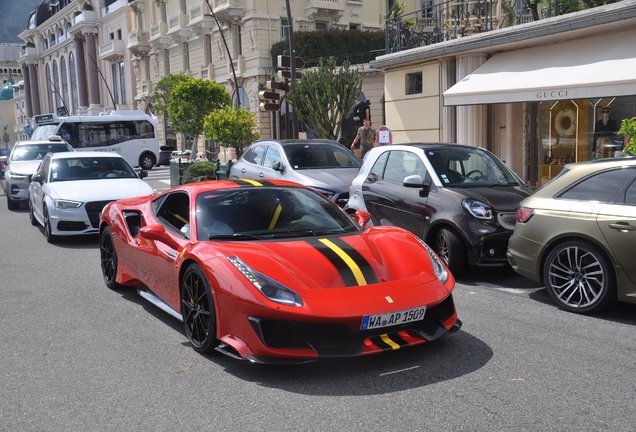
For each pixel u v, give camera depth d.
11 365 4.38
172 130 43.88
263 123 32.66
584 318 5.24
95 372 4.18
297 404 3.54
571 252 5.42
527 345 4.52
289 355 3.79
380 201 7.82
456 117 14.31
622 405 3.45
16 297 6.47
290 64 16.14
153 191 10.39
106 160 11.28
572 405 3.46
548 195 5.71
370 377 3.93
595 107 11.98
